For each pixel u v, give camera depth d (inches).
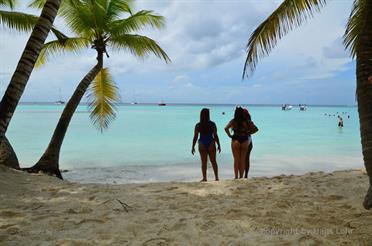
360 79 177.6
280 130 1275.8
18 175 293.3
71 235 157.2
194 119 2086.6
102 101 546.0
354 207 196.1
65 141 896.3
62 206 207.5
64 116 430.3
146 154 673.0
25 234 157.2
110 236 155.1
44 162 410.0
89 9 470.0
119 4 485.1
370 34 178.4
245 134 313.7
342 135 1061.8
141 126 1450.5
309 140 906.7
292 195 229.6
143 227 167.2
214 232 160.1
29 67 261.3
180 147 779.4
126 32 502.3
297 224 169.6
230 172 486.3
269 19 255.3
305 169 506.6
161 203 213.0
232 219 178.1
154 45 493.4
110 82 543.2
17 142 853.8
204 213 190.1
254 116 2785.4
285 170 499.2
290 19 247.3
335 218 178.1
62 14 489.1
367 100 173.9
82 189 252.7
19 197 227.3
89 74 464.8
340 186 250.1
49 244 146.2
